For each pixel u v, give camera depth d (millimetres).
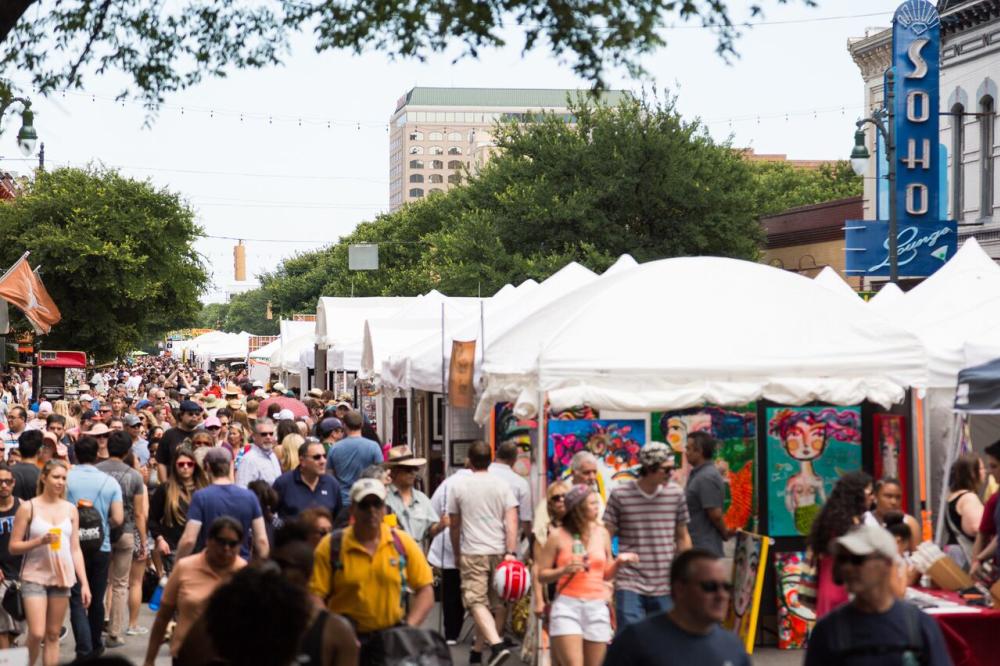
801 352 11555
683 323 11570
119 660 4227
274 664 4582
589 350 11336
